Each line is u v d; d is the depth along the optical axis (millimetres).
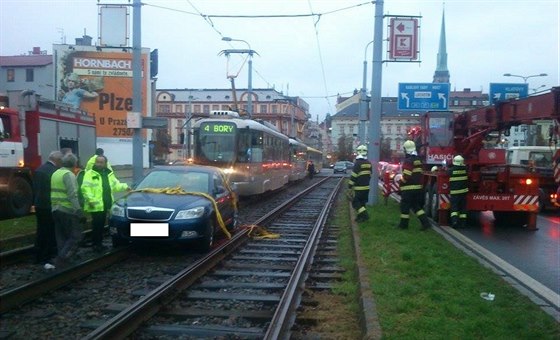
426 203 18391
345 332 6648
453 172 16219
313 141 119188
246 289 8820
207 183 12617
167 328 6727
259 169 23641
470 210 16703
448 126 19469
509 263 11125
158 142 69812
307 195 30672
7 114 16141
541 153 26641
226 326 6883
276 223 17453
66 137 20062
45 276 8539
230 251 12062
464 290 8102
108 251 10906
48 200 10086
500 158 18188
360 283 8289
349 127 120875
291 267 10516
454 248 11836
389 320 6488
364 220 15914
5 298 7305
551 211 22844
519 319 6719
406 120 99562
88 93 47219
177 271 9875
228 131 22344
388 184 21625
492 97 35875
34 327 6742
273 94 91750
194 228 11062
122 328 6449
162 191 11836
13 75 73812
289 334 6516
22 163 16688
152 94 50531
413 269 9414
